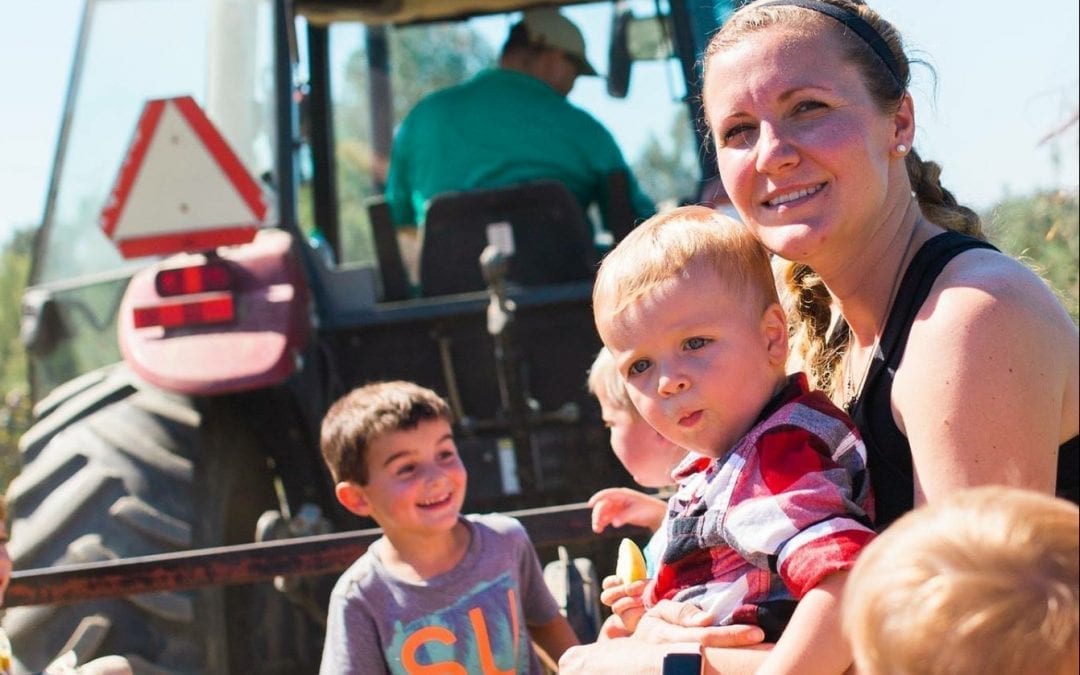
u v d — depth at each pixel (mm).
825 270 1875
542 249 4332
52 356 4402
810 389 1971
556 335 4238
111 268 4434
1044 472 1632
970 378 1640
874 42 1830
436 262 4371
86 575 2709
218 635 3721
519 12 4828
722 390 1837
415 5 4938
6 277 17125
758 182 1844
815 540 1673
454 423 4238
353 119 5145
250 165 4406
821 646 1642
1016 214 4090
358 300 4457
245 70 4492
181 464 3854
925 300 1740
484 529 2664
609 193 4375
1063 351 1663
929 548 1230
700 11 4566
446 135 4641
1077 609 1171
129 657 3625
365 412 2604
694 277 1842
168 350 3918
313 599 3631
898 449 1768
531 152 4559
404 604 2555
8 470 8766
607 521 2682
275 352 3871
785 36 1820
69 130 4578
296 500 4160
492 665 2566
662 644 1834
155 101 4004
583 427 4172
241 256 4055
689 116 4684
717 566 1840
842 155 1782
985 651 1166
